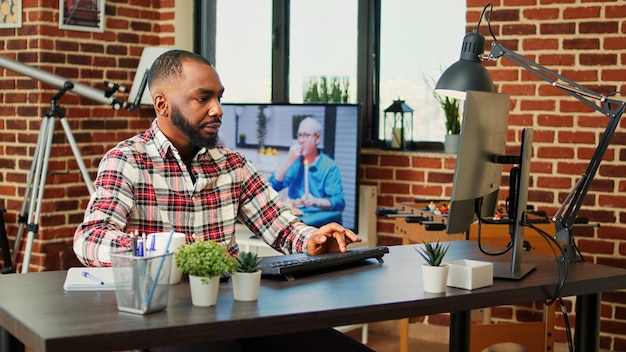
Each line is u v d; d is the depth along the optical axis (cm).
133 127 565
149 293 198
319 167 510
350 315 211
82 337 180
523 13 461
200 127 269
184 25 579
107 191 264
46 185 516
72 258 508
